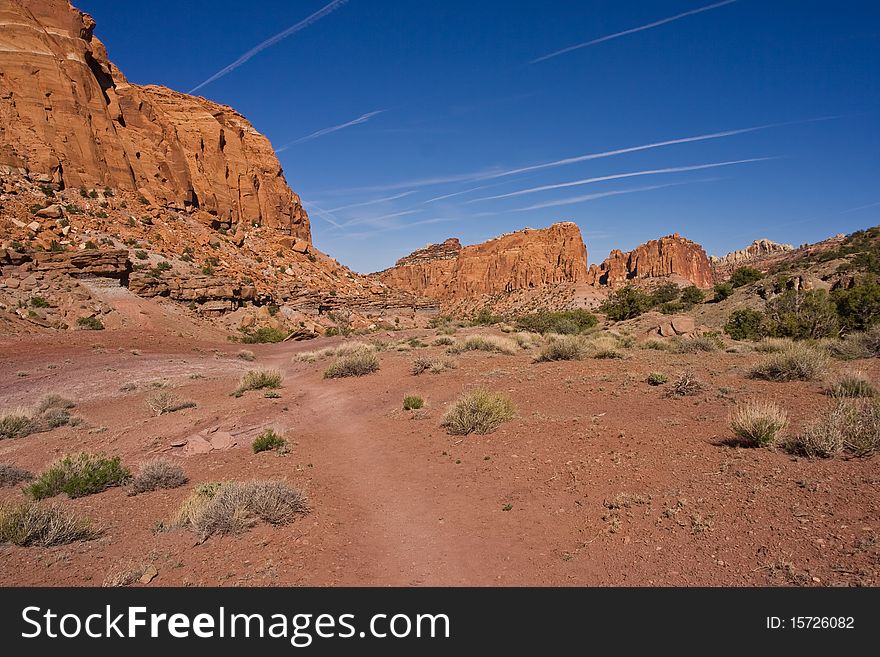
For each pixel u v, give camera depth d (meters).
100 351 30.34
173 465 9.00
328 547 5.60
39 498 8.55
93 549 6.07
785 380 11.30
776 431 6.71
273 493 6.71
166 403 16.64
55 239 44.66
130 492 8.52
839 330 26.17
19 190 49.16
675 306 62.12
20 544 6.22
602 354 18.09
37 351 28.53
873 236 93.50
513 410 10.58
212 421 13.82
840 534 4.24
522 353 21.66
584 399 11.27
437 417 11.55
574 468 7.09
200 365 29.06
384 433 11.07
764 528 4.59
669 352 20.45
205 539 6.06
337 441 11.11
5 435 14.34
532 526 5.64
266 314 55.34
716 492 5.49
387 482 7.91
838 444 5.94
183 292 49.25
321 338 52.84
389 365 20.42
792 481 5.41
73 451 12.34
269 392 17.02
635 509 5.49
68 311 37.78
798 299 28.14
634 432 8.30
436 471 8.05
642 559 4.54
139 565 5.48
